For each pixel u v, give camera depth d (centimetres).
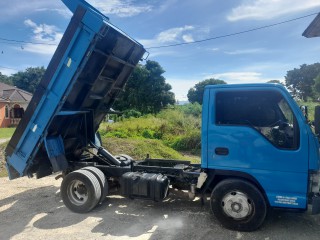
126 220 547
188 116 1973
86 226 522
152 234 484
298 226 502
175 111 2191
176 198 664
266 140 469
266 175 470
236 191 486
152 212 587
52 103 573
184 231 492
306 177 449
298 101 538
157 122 1861
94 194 576
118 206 627
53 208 623
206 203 635
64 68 557
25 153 617
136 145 1245
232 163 489
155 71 3831
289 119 471
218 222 527
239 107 498
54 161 608
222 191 493
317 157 447
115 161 674
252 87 482
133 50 677
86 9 526
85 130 713
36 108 585
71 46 545
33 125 596
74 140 718
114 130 1738
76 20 534
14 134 620
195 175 571
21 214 590
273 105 484
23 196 712
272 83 477
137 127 1788
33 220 556
